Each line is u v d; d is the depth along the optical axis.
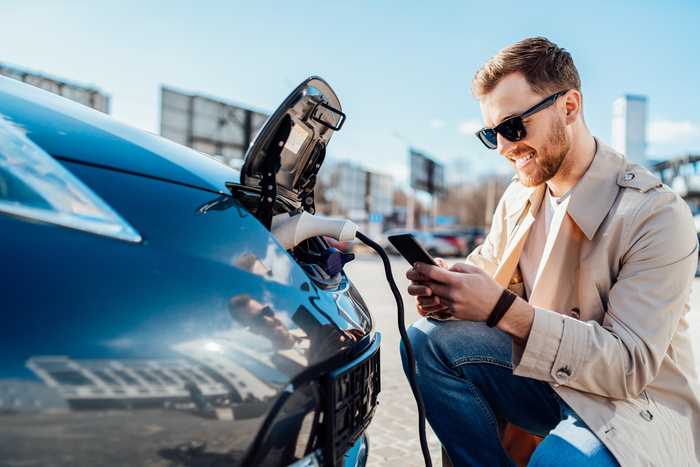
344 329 0.99
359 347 1.06
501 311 1.13
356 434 1.03
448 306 1.19
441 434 1.46
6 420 0.59
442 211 54.28
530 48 1.28
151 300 0.73
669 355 1.24
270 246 0.95
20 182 0.75
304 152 1.20
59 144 0.86
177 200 0.88
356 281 10.02
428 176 32.44
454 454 1.44
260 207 1.03
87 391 0.64
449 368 1.44
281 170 1.17
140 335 0.70
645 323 1.12
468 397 1.42
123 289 0.71
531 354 1.13
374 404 1.18
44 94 1.07
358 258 20.34
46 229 0.71
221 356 0.75
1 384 0.60
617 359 1.09
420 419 1.19
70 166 0.83
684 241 1.15
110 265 0.72
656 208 1.18
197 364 0.73
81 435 0.63
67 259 0.70
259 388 0.78
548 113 1.28
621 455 1.03
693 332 4.57
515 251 1.48
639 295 1.14
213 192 0.96
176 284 0.76
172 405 0.70
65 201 0.76
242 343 0.79
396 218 44.66
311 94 1.05
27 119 0.89
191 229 0.85
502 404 1.44
